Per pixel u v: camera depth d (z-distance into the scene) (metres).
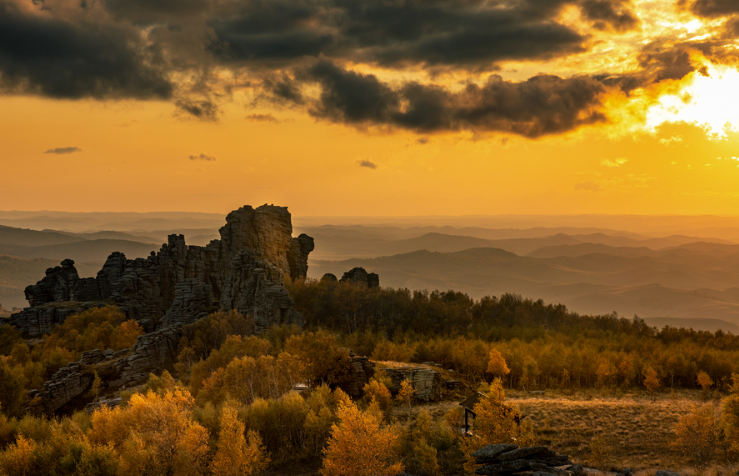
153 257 197.25
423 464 64.06
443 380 105.56
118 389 112.12
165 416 67.56
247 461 62.97
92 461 59.31
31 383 110.31
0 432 71.12
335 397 83.06
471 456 58.28
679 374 132.88
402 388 89.94
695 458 65.38
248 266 161.12
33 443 63.06
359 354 131.62
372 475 59.06
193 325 135.38
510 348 140.50
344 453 60.25
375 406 79.12
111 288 190.50
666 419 83.88
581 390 121.06
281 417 76.94
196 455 63.44
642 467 61.91
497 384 63.03
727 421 66.56
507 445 53.81
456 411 76.44
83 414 78.19
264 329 139.25
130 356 120.25
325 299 182.12
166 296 190.38
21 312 170.62
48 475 59.12
